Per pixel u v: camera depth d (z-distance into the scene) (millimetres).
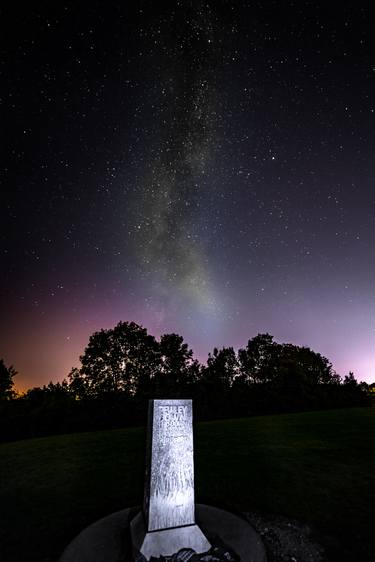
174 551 3430
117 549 3584
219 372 22734
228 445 8719
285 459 7145
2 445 10516
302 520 4246
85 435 11523
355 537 3793
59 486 5789
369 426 11219
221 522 4094
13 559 3512
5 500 5180
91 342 22484
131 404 15094
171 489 3684
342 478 5855
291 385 19453
